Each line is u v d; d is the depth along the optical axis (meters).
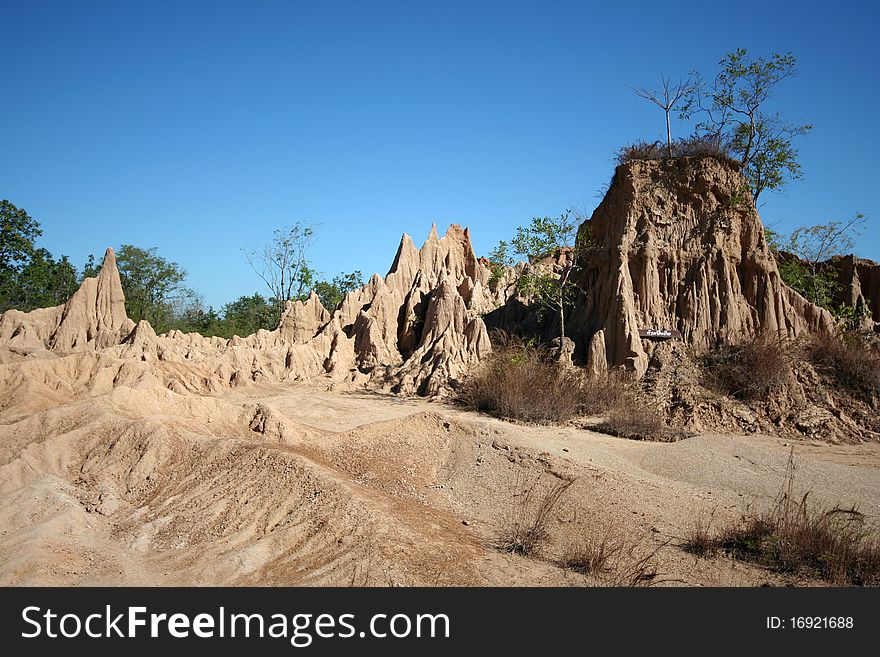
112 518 11.48
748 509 13.21
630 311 25.75
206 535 10.75
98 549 10.28
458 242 42.38
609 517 12.38
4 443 13.45
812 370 23.59
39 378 18.56
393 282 37.06
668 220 28.03
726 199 28.16
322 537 10.35
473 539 11.23
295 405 22.73
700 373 24.19
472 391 23.73
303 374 29.62
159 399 15.62
